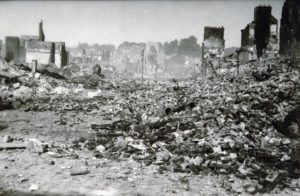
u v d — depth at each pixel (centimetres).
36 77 2809
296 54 2561
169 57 7075
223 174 747
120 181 673
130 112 1759
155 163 817
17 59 3962
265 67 2152
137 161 838
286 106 1221
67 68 4138
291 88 1398
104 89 3120
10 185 617
